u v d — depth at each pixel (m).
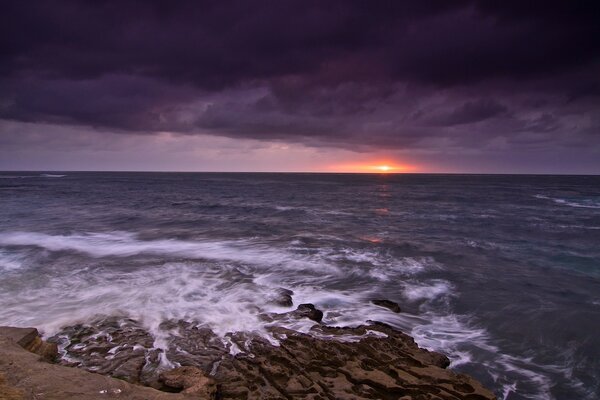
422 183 107.75
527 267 15.18
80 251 16.16
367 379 6.28
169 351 7.36
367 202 43.75
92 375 5.52
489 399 5.95
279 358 7.07
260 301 10.44
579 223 26.77
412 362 7.16
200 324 8.77
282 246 17.86
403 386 6.18
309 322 9.06
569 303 11.30
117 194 50.00
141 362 6.85
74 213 28.91
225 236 20.30
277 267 14.11
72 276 12.39
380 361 7.10
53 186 66.38
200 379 6.00
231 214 30.20
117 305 9.87
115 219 26.08
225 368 6.70
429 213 32.56
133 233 20.81
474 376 7.31
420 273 13.98
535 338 8.98
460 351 8.25
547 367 7.71
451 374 6.66
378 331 8.66
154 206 35.38
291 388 6.02
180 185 79.75
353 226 24.64
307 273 13.50
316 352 7.32
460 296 11.70
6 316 9.01
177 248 17.09
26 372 5.40
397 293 11.80
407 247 18.30
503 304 11.12
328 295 11.37
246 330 8.48
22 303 9.89
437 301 11.24
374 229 23.52
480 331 9.29
